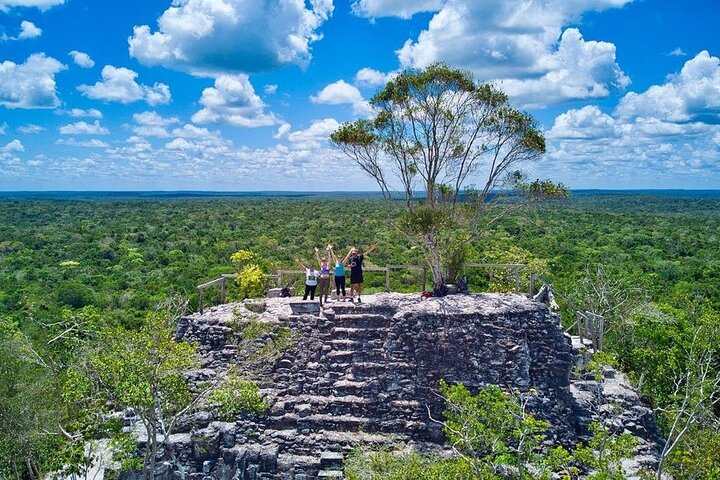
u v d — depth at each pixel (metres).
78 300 45.09
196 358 17.94
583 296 31.31
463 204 22.75
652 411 18.69
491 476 12.55
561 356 18.17
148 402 13.69
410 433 16.75
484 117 21.88
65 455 14.75
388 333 18.34
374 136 21.94
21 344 18.09
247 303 20.30
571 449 16.67
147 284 51.97
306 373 17.95
